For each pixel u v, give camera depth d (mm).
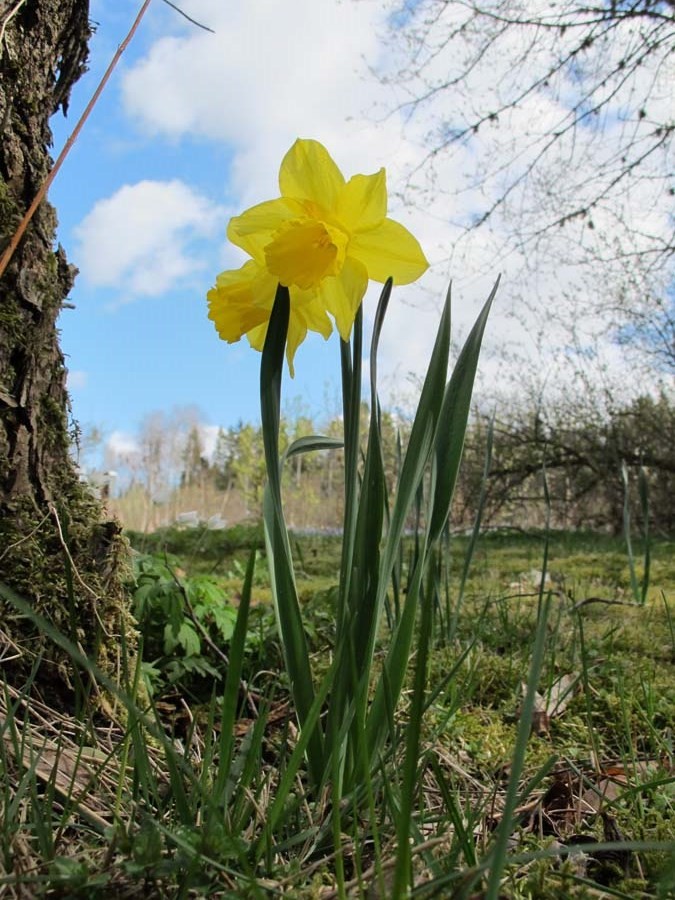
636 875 294
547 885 265
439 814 322
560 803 363
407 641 303
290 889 242
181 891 220
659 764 384
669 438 2180
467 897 199
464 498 2326
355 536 311
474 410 2430
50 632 205
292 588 317
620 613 842
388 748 347
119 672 454
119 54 336
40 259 453
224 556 1552
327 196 306
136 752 284
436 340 292
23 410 443
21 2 436
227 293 337
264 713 270
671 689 549
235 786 300
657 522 2264
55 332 468
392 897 193
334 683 302
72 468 473
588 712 396
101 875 228
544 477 424
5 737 346
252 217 318
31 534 435
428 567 333
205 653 607
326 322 338
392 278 292
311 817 296
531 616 804
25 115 449
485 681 577
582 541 1944
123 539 474
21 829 260
